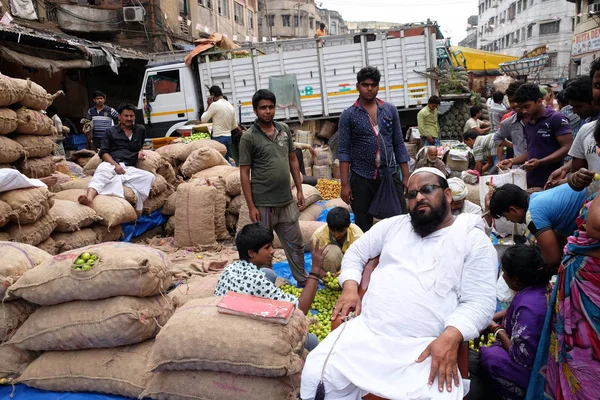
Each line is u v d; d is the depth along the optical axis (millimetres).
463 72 12758
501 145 6355
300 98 11469
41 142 5570
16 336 2949
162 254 3092
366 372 2178
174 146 8055
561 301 2277
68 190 5867
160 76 11750
